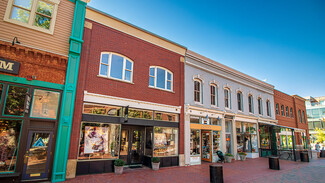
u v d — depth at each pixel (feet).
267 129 68.08
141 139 40.09
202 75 50.39
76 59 30.78
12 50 26.76
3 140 24.98
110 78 34.06
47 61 28.89
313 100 182.60
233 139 54.39
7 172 24.50
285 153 64.75
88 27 33.19
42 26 29.50
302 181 30.71
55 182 26.05
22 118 26.27
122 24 37.40
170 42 44.55
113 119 33.65
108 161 32.04
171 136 41.50
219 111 51.29
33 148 26.43
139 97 37.45
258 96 67.62
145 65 39.60
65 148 27.76
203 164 44.45
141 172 33.32
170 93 42.73
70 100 29.30
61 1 31.53
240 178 31.76
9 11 27.35
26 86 27.17
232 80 58.70
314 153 70.69
